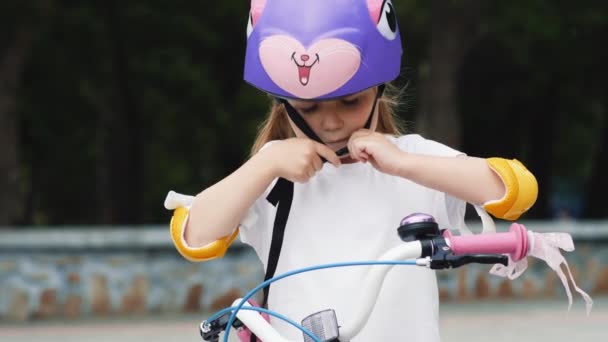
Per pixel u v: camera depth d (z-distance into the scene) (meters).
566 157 42.09
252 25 4.16
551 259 3.65
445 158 4.00
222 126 32.06
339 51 3.95
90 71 29.36
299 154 4.05
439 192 4.29
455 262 3.55
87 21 28.02
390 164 3.99
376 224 4.29
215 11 30.31
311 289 4.28
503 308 17.69
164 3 29.25
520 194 3.92
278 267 4.37
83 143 32.97
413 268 4.27
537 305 18.06
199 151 34.53
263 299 4.41
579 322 15.71
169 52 30.12
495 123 37.25
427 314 4.27
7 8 21.58
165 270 17.69
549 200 36.72
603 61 30.59
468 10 24.20
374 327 4.24
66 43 28.42
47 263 17.33
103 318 17.14
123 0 28.59
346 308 4.23
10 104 22.03
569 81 33.06
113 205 31.14
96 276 17.47
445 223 4.32
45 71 29.00
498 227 19.22
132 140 30.66
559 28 27.14
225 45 31.69
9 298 17.20
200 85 30.72
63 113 30.89
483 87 34.78
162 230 17.73
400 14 29.25
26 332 15.55
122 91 29.50
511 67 33.19
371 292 3.62
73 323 16.58
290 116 4.25
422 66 30.69
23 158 34.19
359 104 4.17
